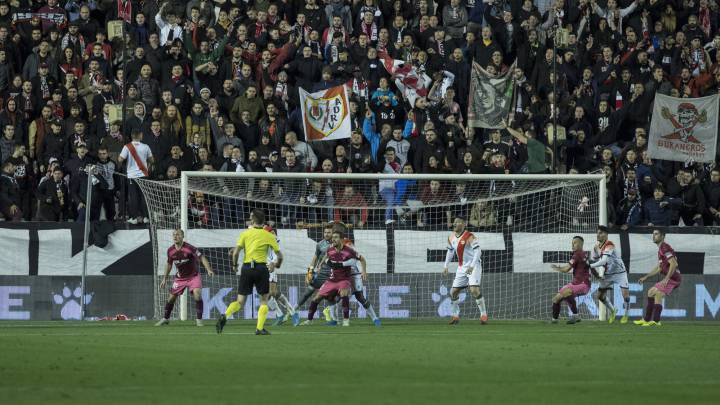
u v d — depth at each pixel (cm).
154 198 7075
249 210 7362
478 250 6369
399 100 8031
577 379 2877
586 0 8919
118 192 7244
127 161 7038
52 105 7375
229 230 7275
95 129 7469
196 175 6762
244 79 7888
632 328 5791
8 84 7681
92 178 6944
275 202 7294
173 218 7119
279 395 2464
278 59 8006
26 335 4738
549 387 2667
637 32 9019
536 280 7556
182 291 5938
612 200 7681
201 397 2420
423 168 7562
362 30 8450
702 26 9369
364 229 7406
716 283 7575
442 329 5581
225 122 7519
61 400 2358
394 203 7450
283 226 7344
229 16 8350
